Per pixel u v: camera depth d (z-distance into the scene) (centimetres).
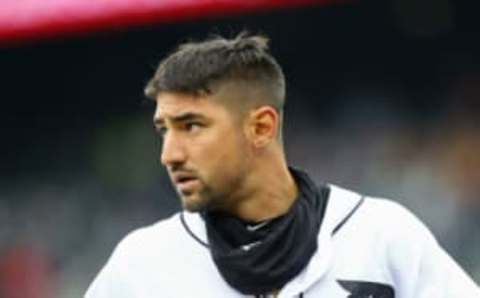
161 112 988
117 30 3656
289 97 3678
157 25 3616
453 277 1016
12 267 3638
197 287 1005
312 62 3672
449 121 3575
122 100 3884
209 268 1006
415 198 3412
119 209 3703
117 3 3478
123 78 3872
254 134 1002
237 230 998
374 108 3634
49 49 3847
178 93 982
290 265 990
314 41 3662
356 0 3388
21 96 3959
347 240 1011
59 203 3775
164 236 1024
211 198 991
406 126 3588
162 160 991
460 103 3606
